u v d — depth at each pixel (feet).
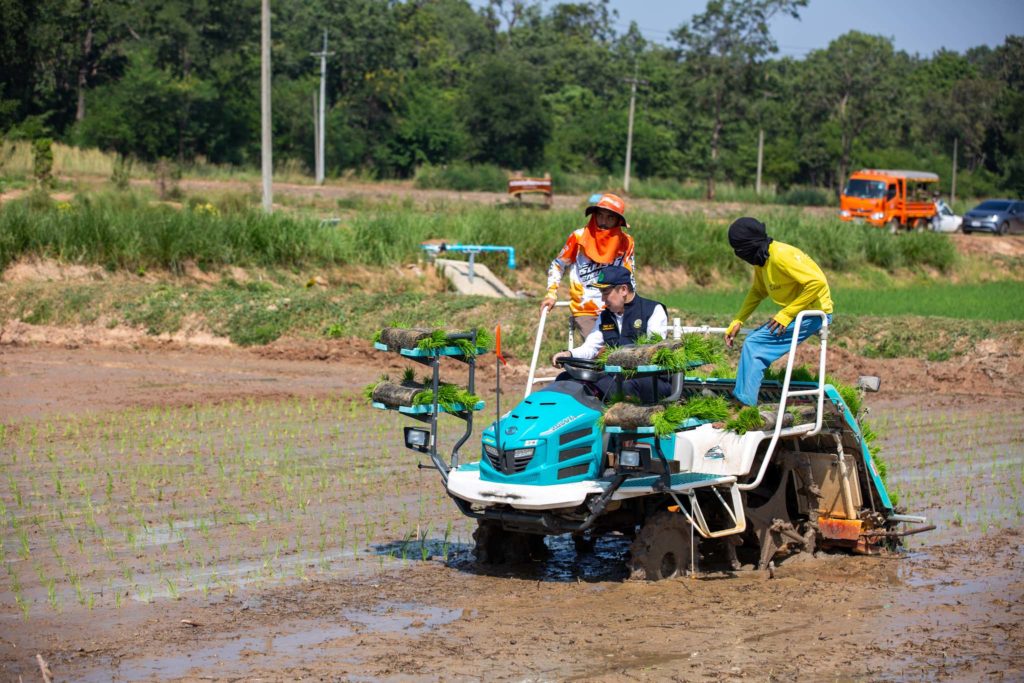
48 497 34.06
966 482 37.14
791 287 26.89
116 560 27.78
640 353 24.30
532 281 94.99
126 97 214.28
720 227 112.37
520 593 25.40
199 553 28.48
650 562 26.14
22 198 97.81
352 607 24.34
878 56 287.69
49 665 20.93
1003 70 375.66
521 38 356.59
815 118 291.17
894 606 24.35
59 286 72.54
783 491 28.19
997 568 27.48
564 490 24.85
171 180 134.62
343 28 257.75
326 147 237.66
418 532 30.83
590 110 298.35
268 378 58.39
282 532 30.55
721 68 237.66
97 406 50.01
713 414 25.31
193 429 45.32
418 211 128.88
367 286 83.10
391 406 28.19
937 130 343.26
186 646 21.88
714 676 20.03
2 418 46.91
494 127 257.55
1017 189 329.31
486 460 26.73
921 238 123.75
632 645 21.75
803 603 24.59
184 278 78.33
